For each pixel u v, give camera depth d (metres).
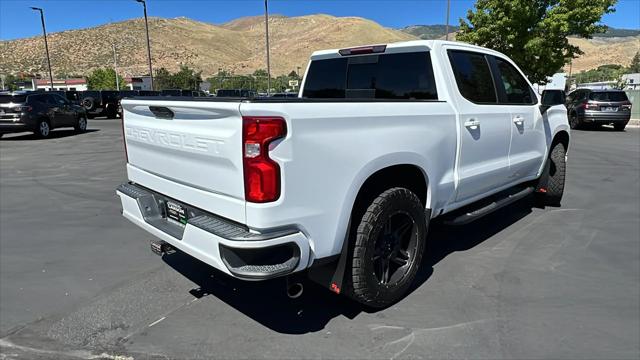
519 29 21.00
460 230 5.37
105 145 14.35
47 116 16.89
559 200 6.28
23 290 3.89
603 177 8.55
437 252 4.66
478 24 22.20
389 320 3.32
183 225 3.30
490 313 3.39
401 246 3.57
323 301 3.64
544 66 21.72
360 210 3.23
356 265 3.16
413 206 3.44
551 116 5.69
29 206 6.70
